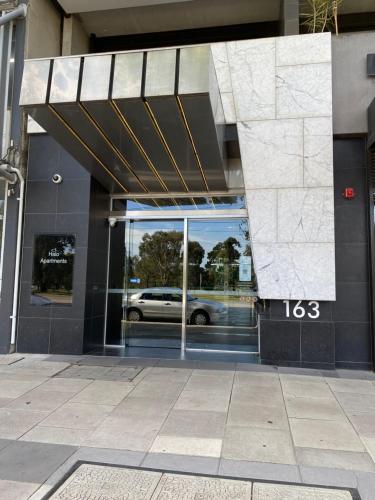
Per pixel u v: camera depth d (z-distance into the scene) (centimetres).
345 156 754
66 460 369
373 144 714
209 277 870
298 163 723
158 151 661
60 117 560
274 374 662
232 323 852
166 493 317
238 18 1003
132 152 666
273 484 332
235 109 741
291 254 720
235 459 373
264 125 733
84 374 648
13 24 852
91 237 810
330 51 722
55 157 818
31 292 800
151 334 883
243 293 852
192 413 483
